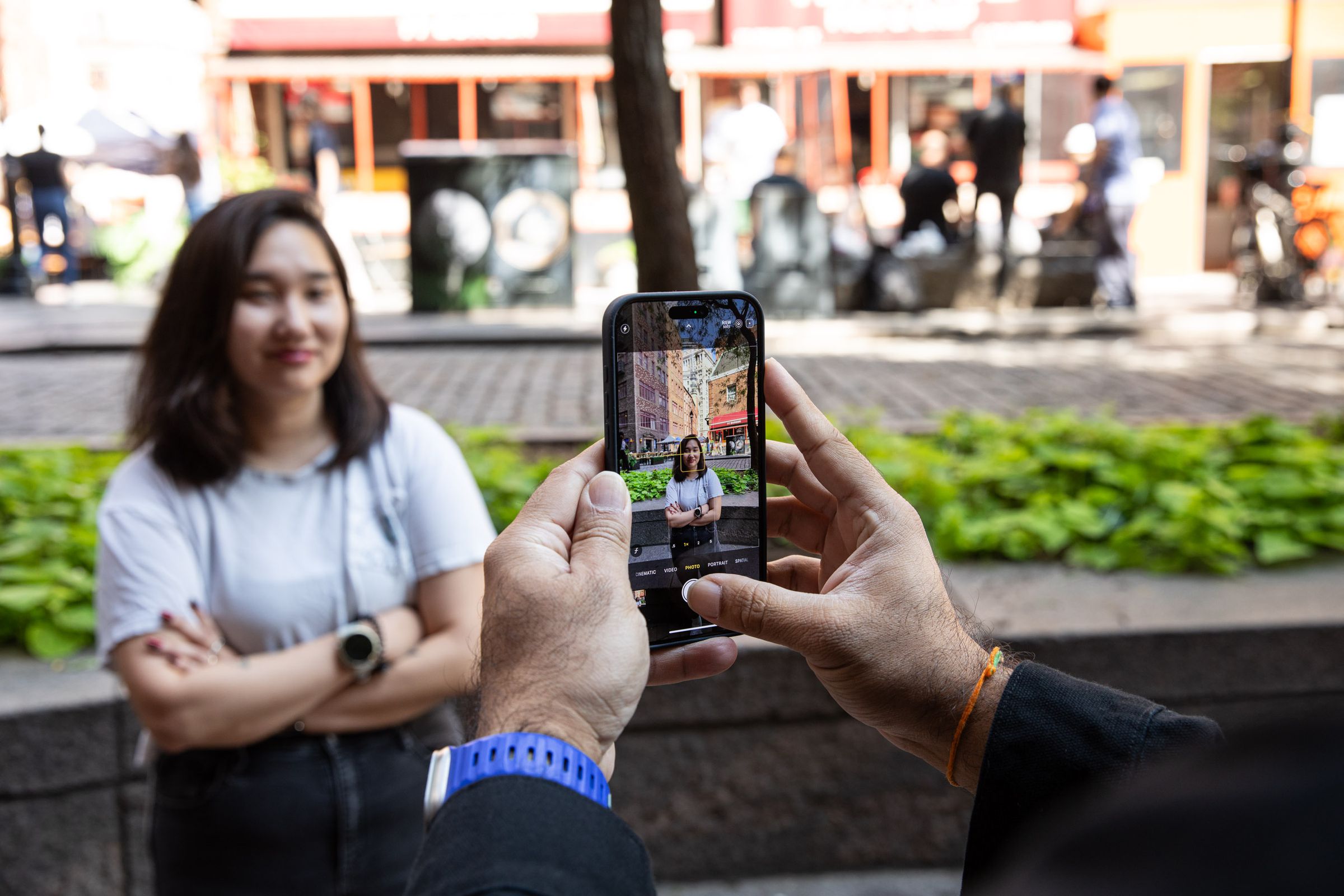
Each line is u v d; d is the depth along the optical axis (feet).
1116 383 28.96
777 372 4.23
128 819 9.48
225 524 7.34
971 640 3.88
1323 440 19.10
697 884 10.73
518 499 13.65
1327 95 54.29
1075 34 56.80
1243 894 1.44
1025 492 14.21
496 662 3.31
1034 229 49.21
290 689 6.93
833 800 10.73
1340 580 11.83
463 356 34.73
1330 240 46.44
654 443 4.19
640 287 15.08
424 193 42.68
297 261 7.38
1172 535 12.26
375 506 7.50
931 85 55.21
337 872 7.01
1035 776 3.51
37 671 9.90
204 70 55.72
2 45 72.43
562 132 56.65
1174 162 55.67
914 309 42.50
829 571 4.39
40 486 13.78
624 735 10.50
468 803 2.88
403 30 55.57
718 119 46.78
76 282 58.75
